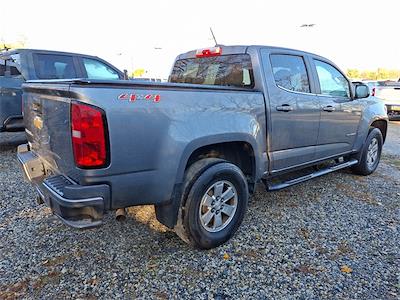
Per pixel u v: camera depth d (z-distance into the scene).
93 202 2.29
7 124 6.26
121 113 2.30
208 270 2.71
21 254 2.90
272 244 3.12
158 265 2.76
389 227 3.52
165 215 2.79
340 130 4.59
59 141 2.50
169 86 2.60
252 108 3.27
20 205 3.94
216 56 3.88
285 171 3.86
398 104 12.71
